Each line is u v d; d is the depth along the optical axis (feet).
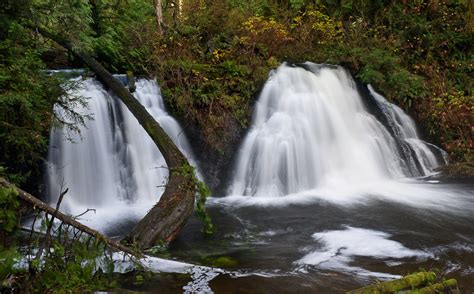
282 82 33.83
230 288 15.16
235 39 35.96
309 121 32.48
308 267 17.06
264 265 17.26
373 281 15.72
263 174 30.07
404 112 37.68
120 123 28.68
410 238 20.31
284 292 14.88
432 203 26.03
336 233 21.11
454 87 40.47
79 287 13.71
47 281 13.06
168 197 20.59
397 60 39.96
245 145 31.32
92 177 26.89
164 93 30.76
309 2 46.88
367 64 38.14
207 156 30.17
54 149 25.43
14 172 23.53
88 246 14.74
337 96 35.32
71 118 25.32
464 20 44.80
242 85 32.30
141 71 33.12
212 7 39.81
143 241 18.15
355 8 46.29
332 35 41.86
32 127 21.93
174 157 23.40
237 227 22.24
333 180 30.96
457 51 44.14
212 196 29.22
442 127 36.76
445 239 20.18
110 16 36.81
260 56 36.22
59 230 14.30
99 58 32.68
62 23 26.35
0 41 22.30
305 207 25.85
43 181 24.91
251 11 44.98
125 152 28.37
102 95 28.40
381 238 20.34
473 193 27.91
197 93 30.81
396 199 26.96
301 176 30.30
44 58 31.65
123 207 26.37
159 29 37.86
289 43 39.42
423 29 43.60
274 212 24.98
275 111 32.73
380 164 33.12
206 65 32.99
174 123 30.22
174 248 19.10
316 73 35.86
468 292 14.84
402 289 12.21
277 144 30.60
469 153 34.76
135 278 15.66
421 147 35.42
